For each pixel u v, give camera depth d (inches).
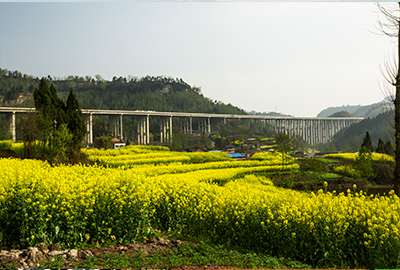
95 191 308.5
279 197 348.2
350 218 273.3
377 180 1250.6
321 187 1093.8
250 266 239.6
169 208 358.9
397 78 431.8
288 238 270.8
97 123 3410.4
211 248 279.6
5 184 287.0
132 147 2087.8
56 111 1119.0
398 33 431.8
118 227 297.1
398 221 269.3
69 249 271.7
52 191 293.4
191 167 1101.1
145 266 233.8
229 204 330.6
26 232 264.2
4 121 2743.6
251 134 5255.9
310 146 6097.4
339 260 258.5
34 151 1009.5
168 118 4562.0
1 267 218.7
